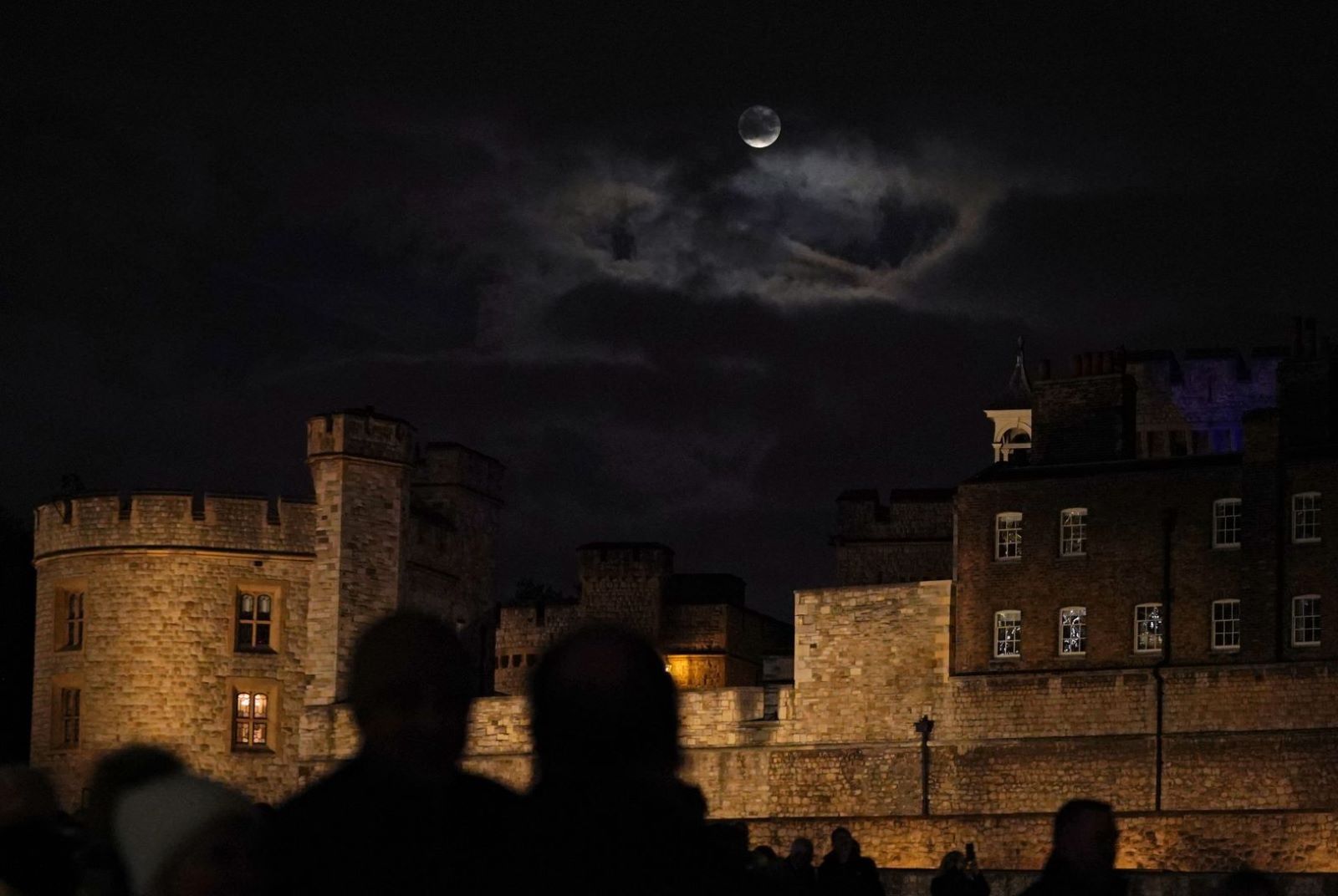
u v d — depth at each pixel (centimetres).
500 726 6681
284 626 6950
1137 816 5584
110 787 935
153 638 6838
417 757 892
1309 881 4309
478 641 7762
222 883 850
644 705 837
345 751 6788
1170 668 5797
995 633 6081
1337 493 5678
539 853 832
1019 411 9331
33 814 1095
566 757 840
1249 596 5750
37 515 7169
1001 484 6134
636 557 7912
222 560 6906
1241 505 5806
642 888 824
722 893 836
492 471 7956
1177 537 5872
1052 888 1299
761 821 6141
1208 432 7500
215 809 862
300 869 868
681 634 7875
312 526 7025
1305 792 5575
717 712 6450
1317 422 5975
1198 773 5722
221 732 6825
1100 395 6228
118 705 6831
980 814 5838
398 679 891
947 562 7575
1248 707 5684
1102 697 5878
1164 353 7569
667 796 844
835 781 6222
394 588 7094
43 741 6969
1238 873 1374
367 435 7081
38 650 7069
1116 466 6003
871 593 6266
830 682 6291
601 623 866
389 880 864
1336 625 5631
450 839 877
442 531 7525
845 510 7738
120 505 6919
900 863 5888
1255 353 7506
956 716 6078
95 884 948
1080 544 6006
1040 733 5950
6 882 1079
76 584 6981
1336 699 5578
